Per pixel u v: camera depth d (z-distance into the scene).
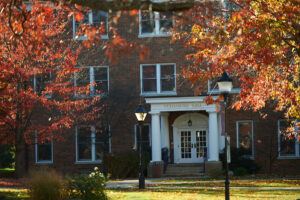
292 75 16.52
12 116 24.62
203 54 15.36
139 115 21.39
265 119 31.64
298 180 24.50
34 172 14.47
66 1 10.51
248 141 31.94
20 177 25.88
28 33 12.48
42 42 12.75
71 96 29.23
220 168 28.52
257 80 16.44
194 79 14.75
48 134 26.66
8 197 15.39
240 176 28.47
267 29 13.73
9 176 31.11
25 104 23.80
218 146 31.42
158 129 29.66
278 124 31.52
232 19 14.02
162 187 21.73
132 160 29.89
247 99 16.88
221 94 14.42
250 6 13.98
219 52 15.45
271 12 13.41
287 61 15.30
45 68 24.39
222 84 14.89
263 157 31.72
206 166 29.11
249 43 14.22
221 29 14.14
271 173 31.56
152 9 9.23
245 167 30.86
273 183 22.98
